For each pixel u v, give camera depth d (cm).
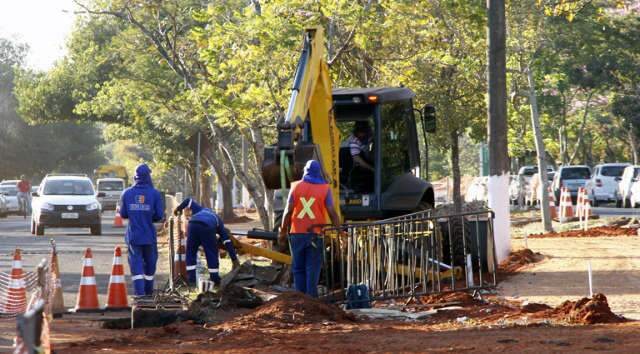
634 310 2427
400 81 5528
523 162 13238
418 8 5441
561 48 7994
